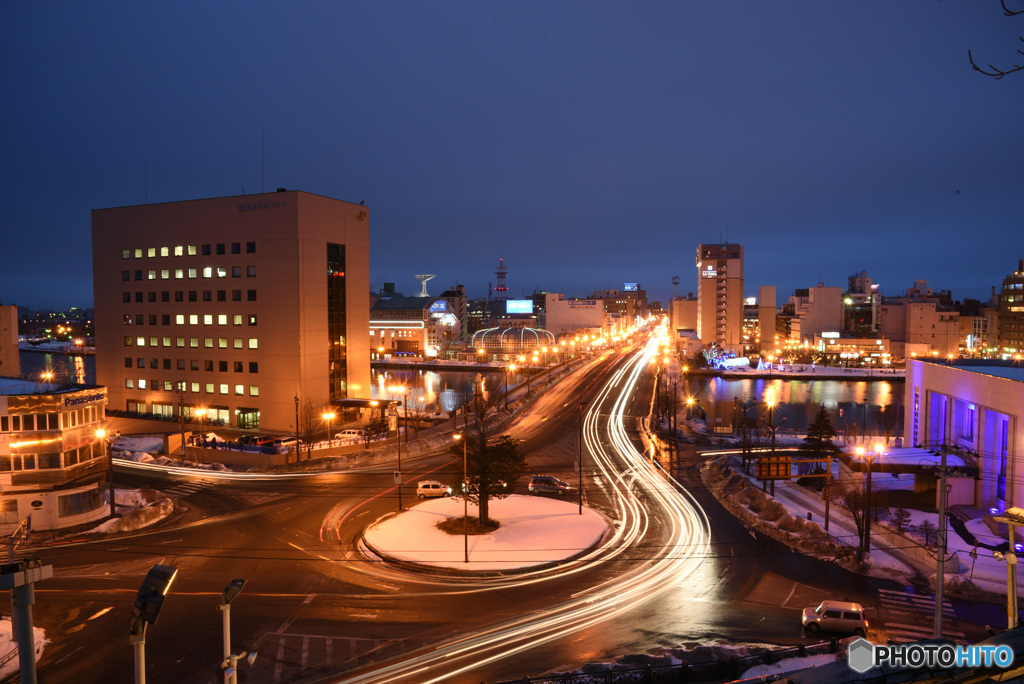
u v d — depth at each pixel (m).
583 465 71.06
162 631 32.03
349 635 31.59
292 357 88.06
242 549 44.50
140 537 47.25
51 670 28.34
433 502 55.44
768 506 53.22
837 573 40.59
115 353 100.88
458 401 135.38
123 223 98.75
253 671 27.98
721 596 36.84
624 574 40.22
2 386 54.28
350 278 97.25
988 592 37.19
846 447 75.12
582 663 28.39
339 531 48.28
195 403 95.12
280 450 74.12
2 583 10.83
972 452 55.69
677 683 25.11
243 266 90.50
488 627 32.56
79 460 51.25
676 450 79.50
